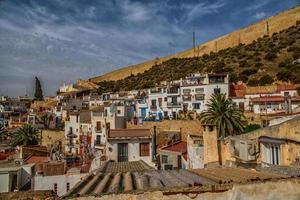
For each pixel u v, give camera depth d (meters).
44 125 97.44
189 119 67.75
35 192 8.23
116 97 105.62
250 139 16.64
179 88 84.38
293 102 65.19
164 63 172.75
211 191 8.45
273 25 177.88
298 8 182.62
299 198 8.91
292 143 14.18
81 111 81.50
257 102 68.19
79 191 8.61
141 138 38.81
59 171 37.59
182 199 8.26
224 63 116.50
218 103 51.16
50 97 157.00
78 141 76.38
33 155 54.81
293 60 100.38
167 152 42.44
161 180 10.19
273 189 8.90
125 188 8.88
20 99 159.25
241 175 10.80
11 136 84.31
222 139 19.09
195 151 30.83
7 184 37.19
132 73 198.50
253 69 99.31
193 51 197.38
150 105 89.44
